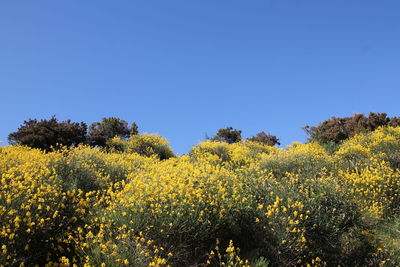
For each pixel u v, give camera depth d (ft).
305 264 15.78
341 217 18.38
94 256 12.58
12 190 14.17
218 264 14.46
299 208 16.98
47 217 13.89
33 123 43.83
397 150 30.86
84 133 45.73
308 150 34.81
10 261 11.60
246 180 20.90
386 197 22.88
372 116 52.60
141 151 44.78
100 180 21.40
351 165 28.58
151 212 14.80
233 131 71.05
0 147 30.37
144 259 12.79
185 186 16.48
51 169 20.84
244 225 16.81
